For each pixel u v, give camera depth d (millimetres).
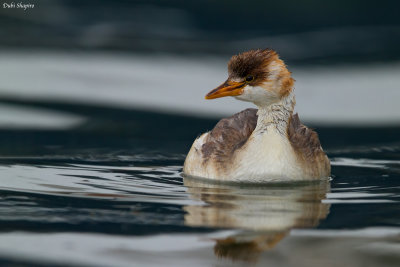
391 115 19625
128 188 12633
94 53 25172
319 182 13438
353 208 11383
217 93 13562
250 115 14875
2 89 20875
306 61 24812
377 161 15477
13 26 27781
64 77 22312
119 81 22094
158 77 22672
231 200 11844
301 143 14047
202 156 13828
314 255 9312
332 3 31297
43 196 11898
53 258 9086
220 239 9805
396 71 23547
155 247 9492
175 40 27328
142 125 18344
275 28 28859
